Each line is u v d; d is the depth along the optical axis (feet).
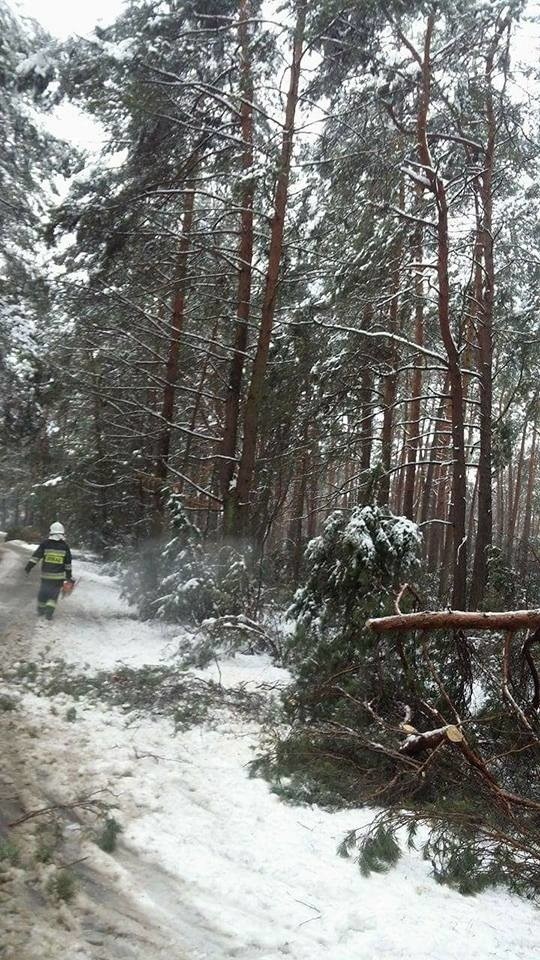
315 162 42.39
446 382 61.36
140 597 42.09
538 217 54.90
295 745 19.70
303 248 46.88
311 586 26.05
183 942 11.16
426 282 49.75
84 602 42.98
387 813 15.52
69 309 53.26
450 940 11.95
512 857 15.01
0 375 52.54
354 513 25.50
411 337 63.10
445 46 41.24
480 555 49.47
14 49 47.57
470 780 17.75
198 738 20.81
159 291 49.98
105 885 12.48
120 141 46.98
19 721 19.89
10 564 52.65
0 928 10.62
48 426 70.69
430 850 15.52
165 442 52.85
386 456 50.42
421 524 46.03
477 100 44.50
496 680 21.43
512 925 12.90
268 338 43.01
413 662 21.95
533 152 50.06
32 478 80.38
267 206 46.32
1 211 55.47
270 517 50.52
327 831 15.93
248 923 11.91
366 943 11.63
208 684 25.80
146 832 14.65
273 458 49.06
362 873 14.02
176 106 42.04
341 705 21.90
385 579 24.36
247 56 41.60
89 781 16.66
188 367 58.90
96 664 28.86
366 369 49.37
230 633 31.83
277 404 46.60
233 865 13.89
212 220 51.31
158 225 45.39
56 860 13.00
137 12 40.60
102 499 62.23
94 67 39.99
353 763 19.26
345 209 44.37
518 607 39.37
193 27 43.04
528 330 52.85
